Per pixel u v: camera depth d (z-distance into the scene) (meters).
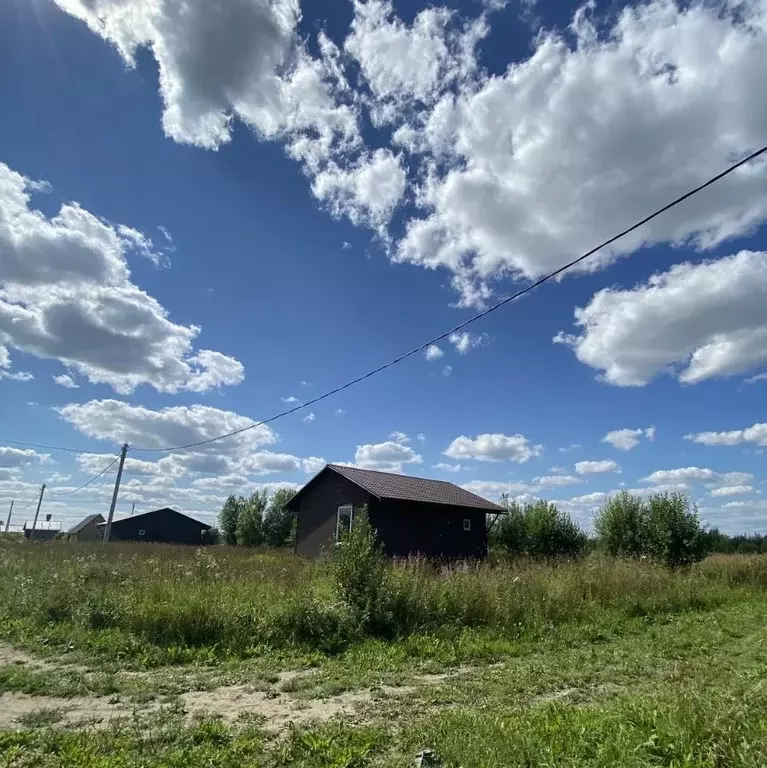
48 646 8.42
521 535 29.69
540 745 4.45
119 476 32.62
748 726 4.15
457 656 8.66
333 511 26.44
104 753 4.50
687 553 22.98
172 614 8.98
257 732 5.10
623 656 8.70
